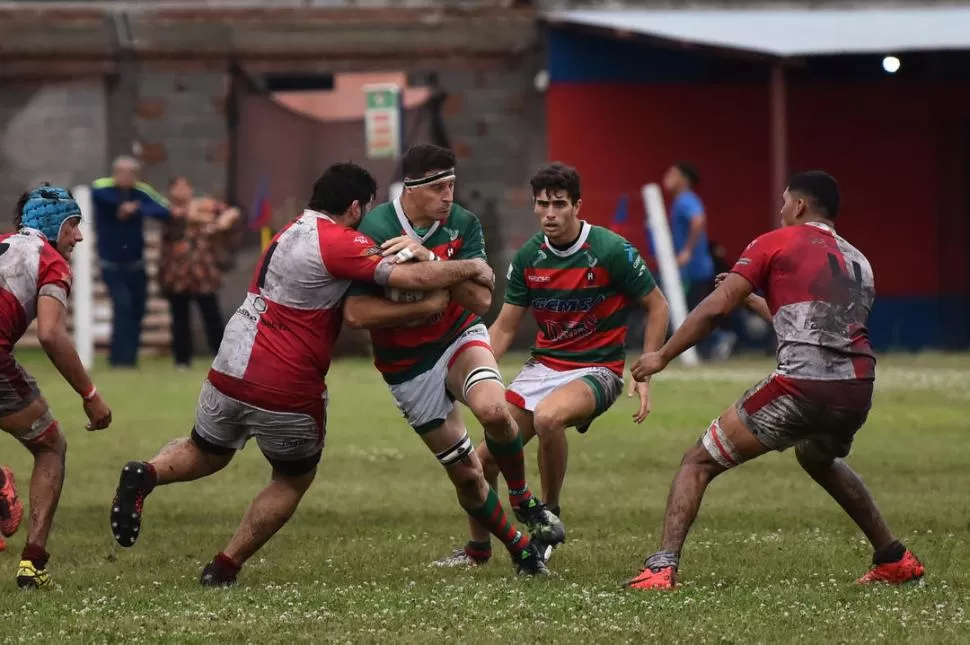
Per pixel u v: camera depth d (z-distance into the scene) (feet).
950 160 267.18
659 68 258.57
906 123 265.95
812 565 81.00
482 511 77.41
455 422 77.77
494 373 76.28
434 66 254.47
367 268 72.64
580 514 100.22
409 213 76.89
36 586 75.20
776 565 80.74
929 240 266.98
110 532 93.97
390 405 168.66
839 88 264.93
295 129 252.83
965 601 69.92
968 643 60.80
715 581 75.97
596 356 85.51
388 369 77.46
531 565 77.87
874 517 75.41
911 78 265.95
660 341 85.20
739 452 72.49
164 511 102.94
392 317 73.31
